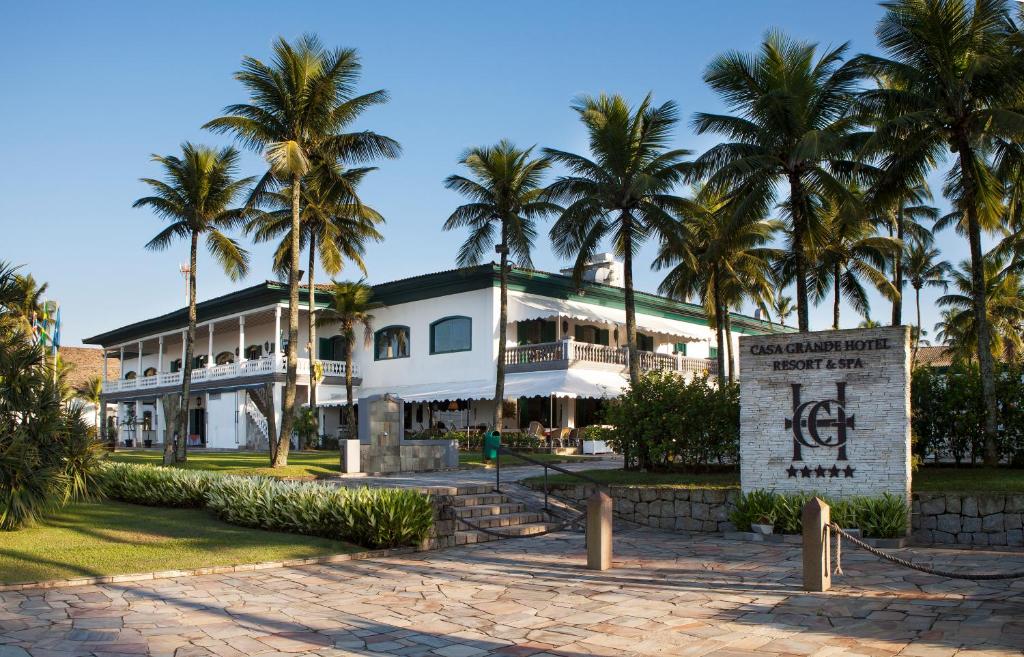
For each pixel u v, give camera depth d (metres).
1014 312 48.69
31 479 15.40
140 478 20.23
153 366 64.25
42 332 42.12
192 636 8.86
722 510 17.53
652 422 21.81
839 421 16.23
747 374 17.25
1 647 8.26
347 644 8.63
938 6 19.97
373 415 23.91
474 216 32.91
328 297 45.41
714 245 26.59
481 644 8.62
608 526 13.27
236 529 16.27
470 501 18.33
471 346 39.81
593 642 8.62
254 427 44.00
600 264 44.84
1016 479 17.59
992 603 10.02
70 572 11.92
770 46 24.00
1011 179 22.11
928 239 40.75
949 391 20.48
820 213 29.50
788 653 8.05
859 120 22.61
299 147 25.02
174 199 30.58
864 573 12.17
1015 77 19.70
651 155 28.81
